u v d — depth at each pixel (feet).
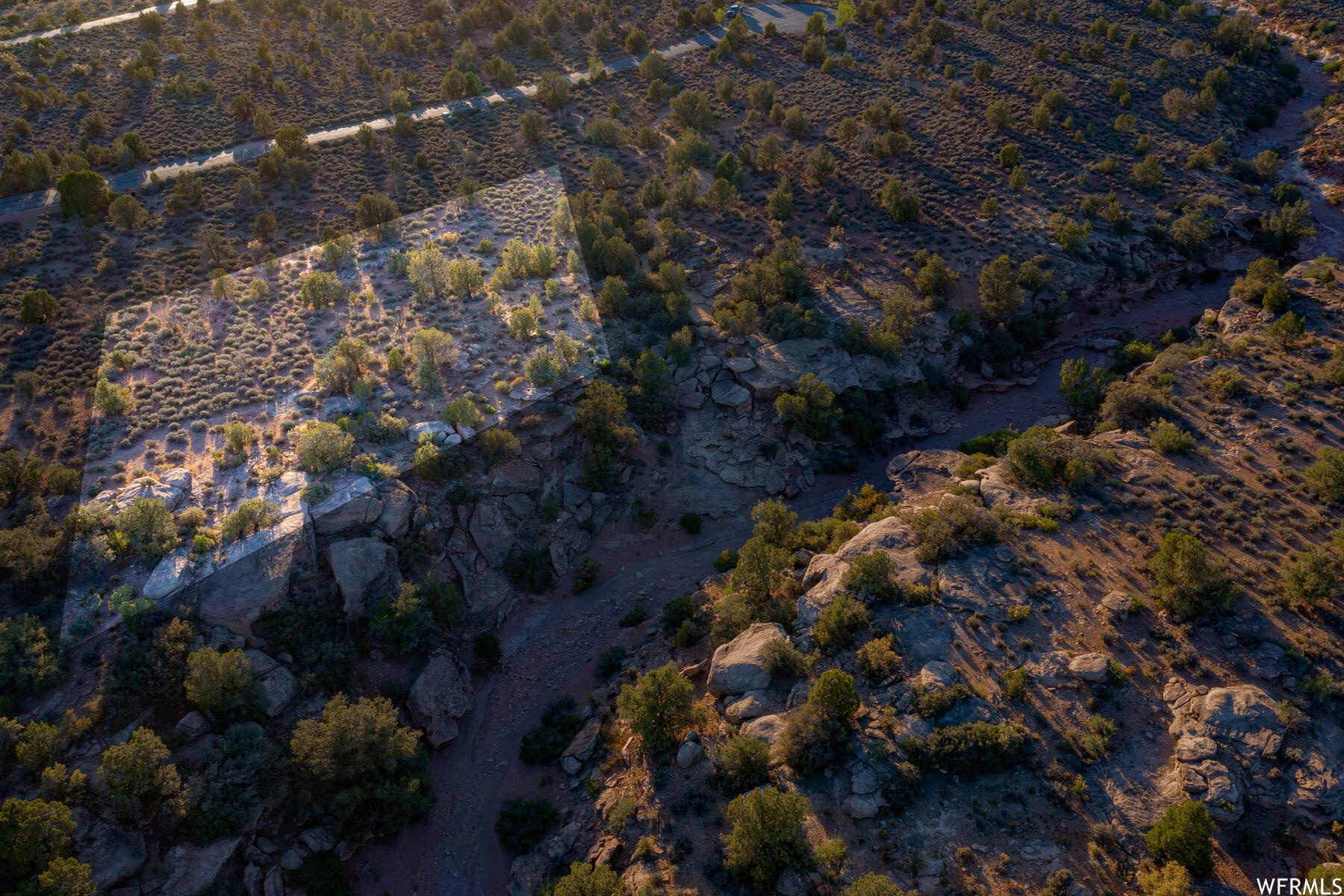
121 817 97.86
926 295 222.48
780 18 391.86
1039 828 91.81
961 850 89.97
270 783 107.96
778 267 215.92
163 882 96.63
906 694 106.22
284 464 133.08
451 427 148.77
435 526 144.46
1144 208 258.37
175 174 240.94
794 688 111.86
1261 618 112.68
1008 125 292.40
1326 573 112.47
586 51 351.25
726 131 299.58
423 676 128.98
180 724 107.55
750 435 189.78
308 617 122.83
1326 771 91.61
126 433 134.51
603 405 167.32
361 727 109.19
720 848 96.12
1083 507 139.23
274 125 265.75
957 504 135.95
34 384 146.00
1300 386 165.58
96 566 114.62
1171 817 86.38
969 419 205.05
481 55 337.11
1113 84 313.94
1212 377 173.68
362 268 174.40
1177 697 102.83
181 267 193.57
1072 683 106.22
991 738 97.66
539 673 140.05
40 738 97.19
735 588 135.13
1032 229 245.45
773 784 100.01
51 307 169.37
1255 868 85.30
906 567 126.72
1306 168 290.15
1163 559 119.85
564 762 121.39
